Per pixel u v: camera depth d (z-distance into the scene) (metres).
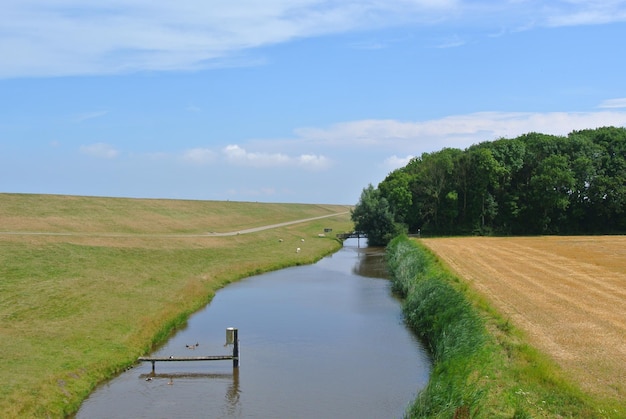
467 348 23.73
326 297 45.28
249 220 132.50
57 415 20.52
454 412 17.89
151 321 32.75
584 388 19.45
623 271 50.12
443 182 101.56
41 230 68.31
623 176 95.19
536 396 18.52
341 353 29.47
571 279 45.34
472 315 27.84
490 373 20.78
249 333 33.53
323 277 57.00
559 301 35.59
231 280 53.66
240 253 68.75
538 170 97.94
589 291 39.47
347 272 61.25
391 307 41.16
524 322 29.64
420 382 25.11
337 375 26.03
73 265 44.62
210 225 107.19
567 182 93.62
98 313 32.81
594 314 31.67
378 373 26.31
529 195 98.75
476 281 44.06
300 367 27.22
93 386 23.88
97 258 48.97
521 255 63.72
